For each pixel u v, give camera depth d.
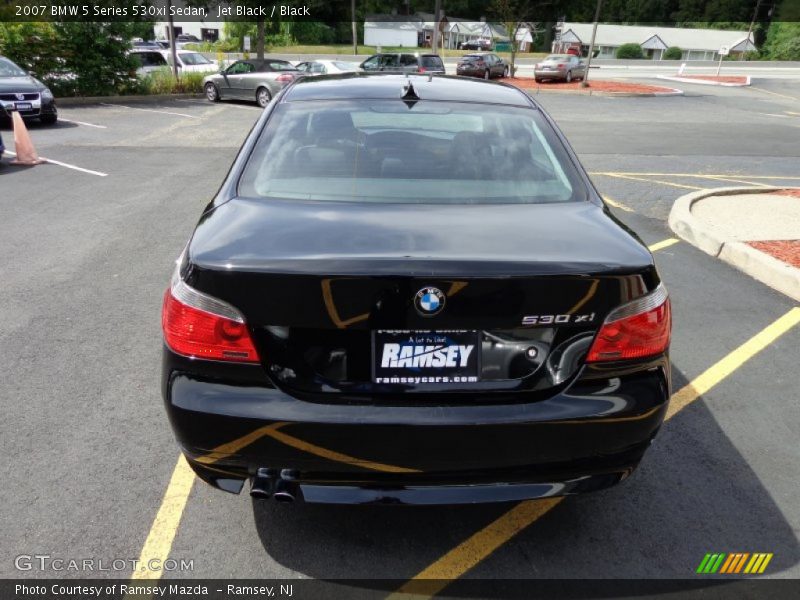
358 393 2.16
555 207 2.65
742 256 6.01
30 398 3.62
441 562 2.55
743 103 24.47
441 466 2.17
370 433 2.12
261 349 2.15
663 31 77.75
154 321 4.66
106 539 2.62
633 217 7.83
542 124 3.20
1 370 3.92
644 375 2.28
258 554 2.57
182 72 24.25
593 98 24.91
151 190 8.77
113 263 5.85
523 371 2.20
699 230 6.67
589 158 12.14
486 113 3.20
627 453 2.29
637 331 2.22
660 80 36.75
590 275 2.12
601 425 2.20
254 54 45.97
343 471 2.19
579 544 2.66
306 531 2.70
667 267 6.05
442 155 2.89
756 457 3.28
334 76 3.71
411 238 2.25
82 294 5.13
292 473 2.23
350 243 2.21
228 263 2.11
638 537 2.71
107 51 20.48
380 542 2.64
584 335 2.20
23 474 2.98
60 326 4.55
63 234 6.71
